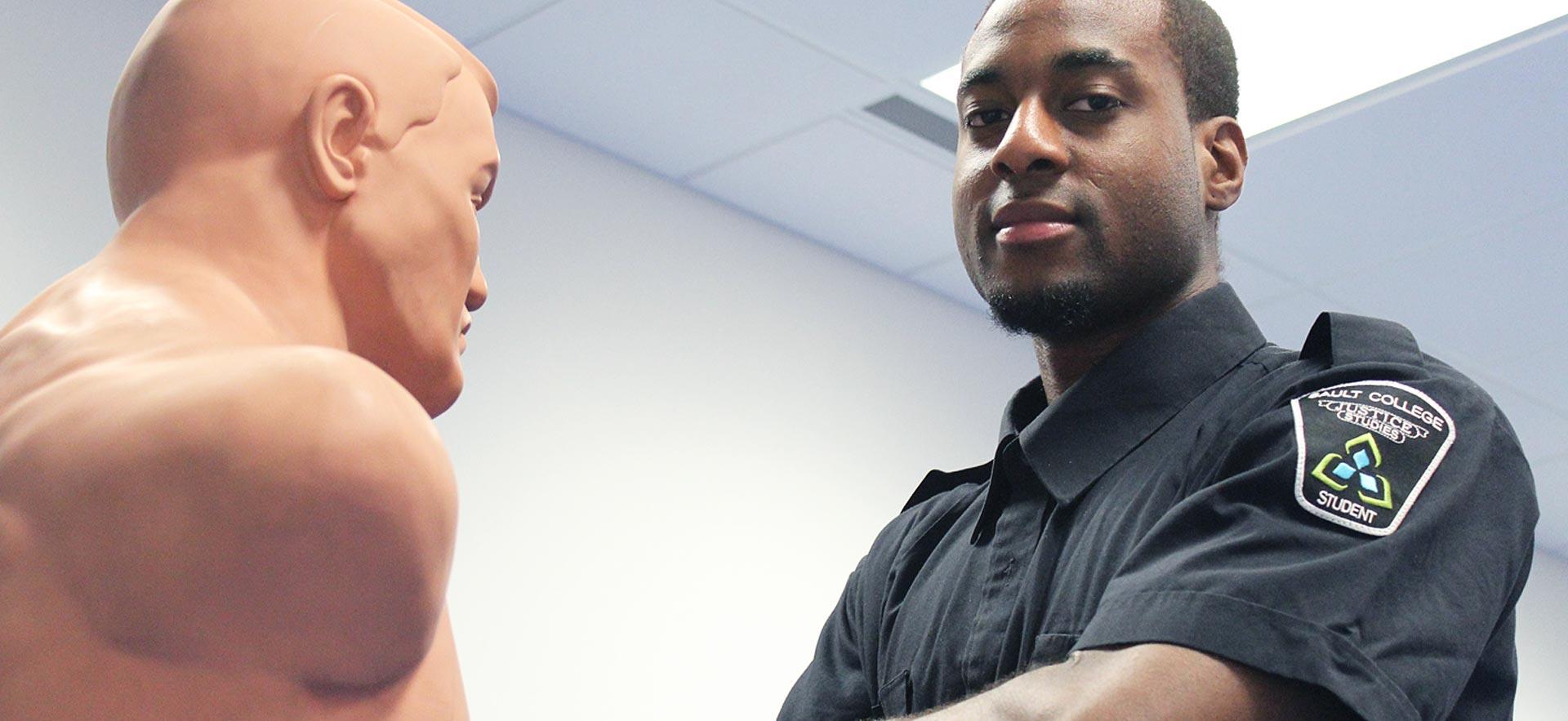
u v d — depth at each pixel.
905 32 2.85
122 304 0.76
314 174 0.82
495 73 3.12
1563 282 3.58
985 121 1.12
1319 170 3.21
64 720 0.66
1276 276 3.69
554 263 3.25
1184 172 1.10
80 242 2.63
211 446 0.66
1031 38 1.09
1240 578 0.85
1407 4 2.69
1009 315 1.08
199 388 0.68
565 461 3.12
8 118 2.60
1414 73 2.87
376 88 0.84
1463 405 0.96
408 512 0.68
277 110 0.82
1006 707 0.85
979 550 1.09
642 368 3.32
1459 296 3.70
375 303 0.83
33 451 0.70
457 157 0.86
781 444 3.51
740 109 3.18
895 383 3.80
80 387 0.72
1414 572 0.88
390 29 0.86
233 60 0.83
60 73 2.68
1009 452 1.08
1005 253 1.07
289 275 0.81
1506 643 0.98
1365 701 0.82
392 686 0.71
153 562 0.66
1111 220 1.06
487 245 3.16
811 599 3.43
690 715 3.14
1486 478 0.93
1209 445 1.00
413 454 0.68
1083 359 1.13
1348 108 2.98
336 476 0.66
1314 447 0.91
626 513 3.18
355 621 0.68
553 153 3.31
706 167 3.44
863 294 3.82
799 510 3.49
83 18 2.74
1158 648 0.83
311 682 0.68
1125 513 1.00
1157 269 1.08
